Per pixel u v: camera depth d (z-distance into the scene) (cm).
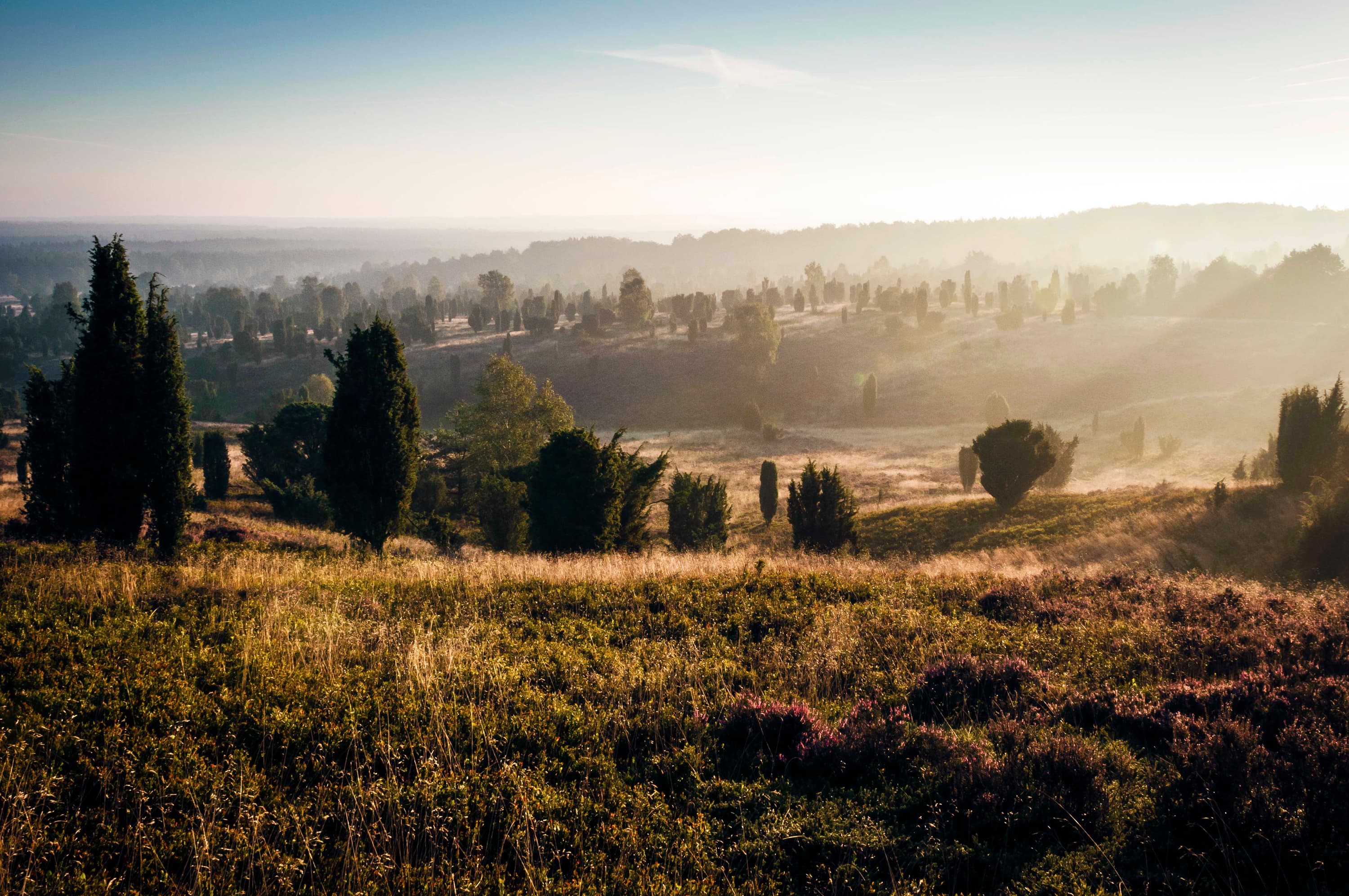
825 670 793
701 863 448
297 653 783
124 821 469
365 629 876
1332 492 1794
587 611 1043
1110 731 633
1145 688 727
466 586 1184
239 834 442
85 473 1446
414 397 1978
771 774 571
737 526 4219
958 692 721
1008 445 3117
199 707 616
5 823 425
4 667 675
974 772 527
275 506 3519
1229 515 2289
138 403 1442
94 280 1417
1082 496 3250
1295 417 2417
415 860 445
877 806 517
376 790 490
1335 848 428
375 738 579
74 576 1043
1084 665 815
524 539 2839
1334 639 854
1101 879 431
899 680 770
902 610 1053
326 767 543
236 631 847
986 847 461
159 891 405
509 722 625
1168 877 425
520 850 451
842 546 2392
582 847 461
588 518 2136
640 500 2319
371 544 1950
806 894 430
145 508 1533
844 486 2591
